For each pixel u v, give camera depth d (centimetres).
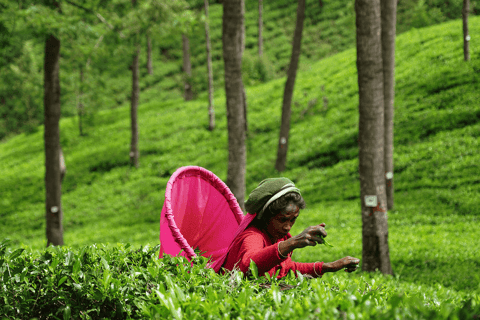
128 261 243
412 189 1466
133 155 2452
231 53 911
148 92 4366
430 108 1941
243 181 948
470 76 2006
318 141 2128
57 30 1028
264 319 161
